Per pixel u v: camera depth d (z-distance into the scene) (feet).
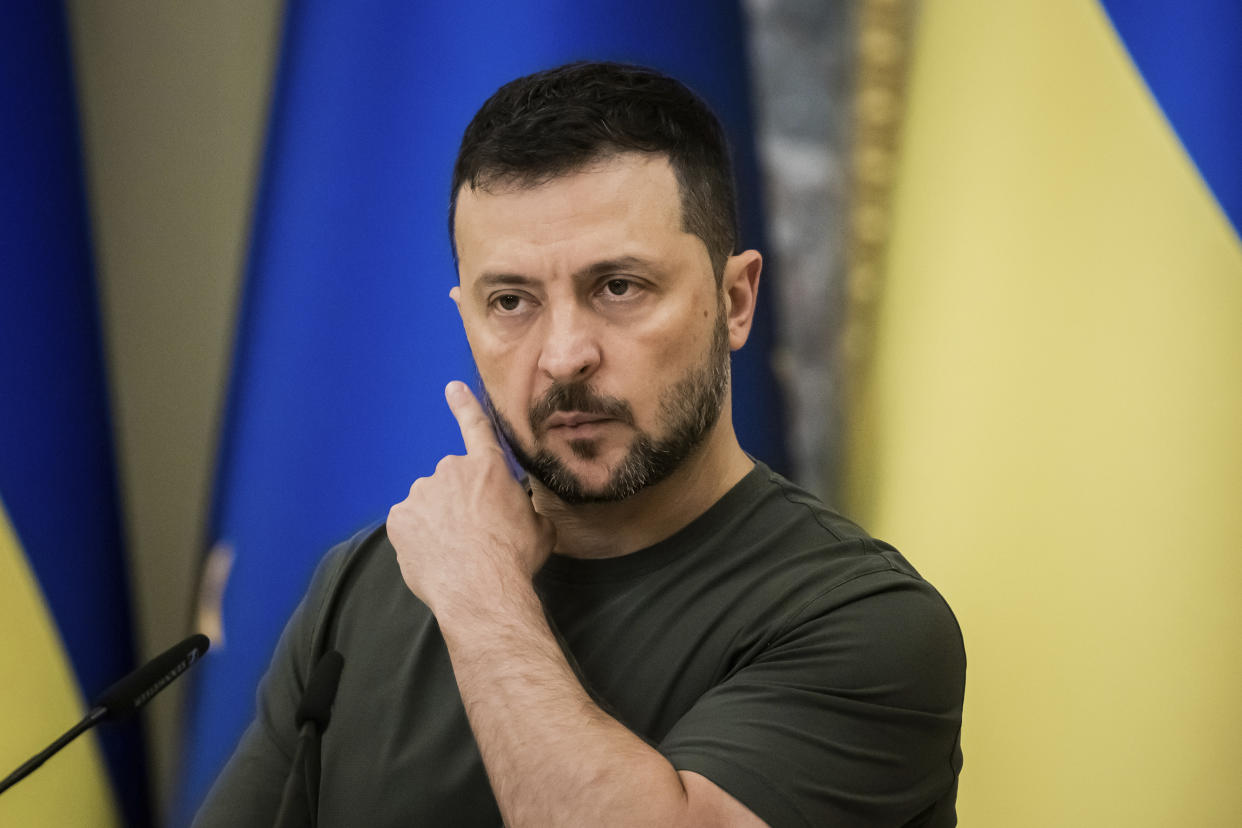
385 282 25.30
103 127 26.04
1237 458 23.34
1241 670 23.36
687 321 12.86
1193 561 23.45
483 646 12.66
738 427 24.45
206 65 25.95
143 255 26.12
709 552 13.71
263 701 15.58
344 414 25.34
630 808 11.28
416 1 25.20
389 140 25.29
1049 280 24.09
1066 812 23.97
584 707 12.11
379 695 14.46
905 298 24.71
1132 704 23.76
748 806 11.63
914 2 24.66
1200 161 23.59
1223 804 23.39
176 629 26.07
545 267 12.64
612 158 12.57
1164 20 23.80
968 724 24.44
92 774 25.43
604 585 13.92
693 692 13.10
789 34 24.82
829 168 24.85
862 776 12.29
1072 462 24.00
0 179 24.79
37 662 25.03
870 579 13.10
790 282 24.84
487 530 13.61
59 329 25.55
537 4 24.88
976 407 24.35
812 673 12.49
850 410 24.73
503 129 12.76
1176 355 23.59
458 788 13.43
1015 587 24.21
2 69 24.76
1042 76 24.20
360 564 15.66
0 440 24.77
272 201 25.76
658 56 24.76
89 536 25.81
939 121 24.61
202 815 15.02
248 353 25.88
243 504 25.77
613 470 12.92
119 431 26.16
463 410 14.96
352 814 13.93
